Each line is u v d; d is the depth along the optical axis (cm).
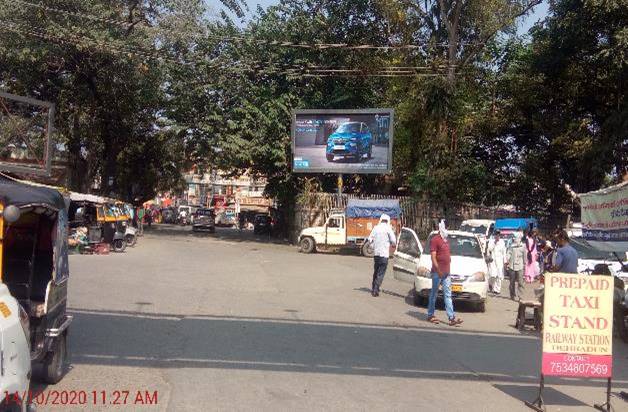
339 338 1013
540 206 3747
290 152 3669
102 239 2486
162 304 1255
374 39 3797
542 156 3491
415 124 3481
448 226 3403
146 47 3180
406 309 1398
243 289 1573
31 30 2984
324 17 3678
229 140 3525
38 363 685
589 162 2878
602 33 2922
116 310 1159
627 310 1196
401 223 3344
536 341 1104
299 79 3666
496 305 1595
